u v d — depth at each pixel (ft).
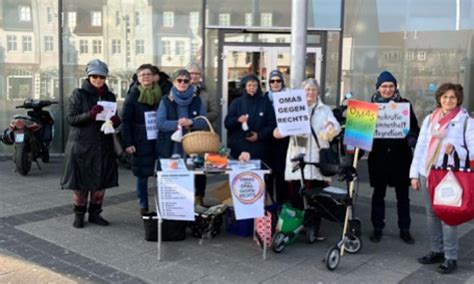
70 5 32.30
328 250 15.44
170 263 15.03
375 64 33.27
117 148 18.49
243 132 18.34
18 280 13.66
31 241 16.66
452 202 14.01
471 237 17.89
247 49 33.01
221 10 32.99
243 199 15.29
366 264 15.26
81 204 18.06
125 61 33.09
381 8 32.99
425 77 33.06
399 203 17.34
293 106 16.20
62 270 14.38
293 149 17.07
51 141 30.53
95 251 15.88
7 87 32.53
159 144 18.26
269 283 13.80
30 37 32.30
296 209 17.11
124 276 14.06
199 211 17.37
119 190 23.86
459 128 14.28
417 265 15.29
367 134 15.39
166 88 21.76
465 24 32.63
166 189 15.11
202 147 15.88
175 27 33.09
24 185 24.45
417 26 32.94
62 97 32.76
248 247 16.48
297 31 18.74
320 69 33.22
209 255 15.72
